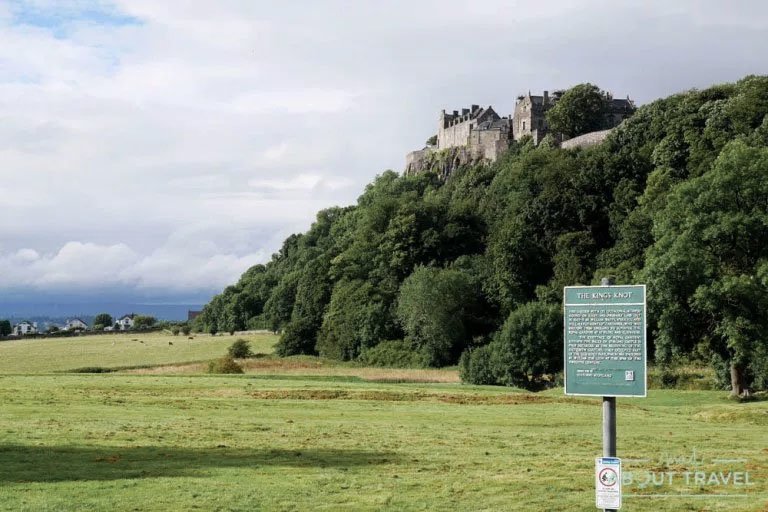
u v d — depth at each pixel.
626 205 130.88
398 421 40.59
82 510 21.23
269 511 21.62
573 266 119.81
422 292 120.38
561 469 27.80
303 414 42.62
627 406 51.06
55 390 51.69
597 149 158.50
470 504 22.69
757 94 137.25
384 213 165.00
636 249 115.25
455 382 89.50
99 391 51.84
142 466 27.28
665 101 158.00
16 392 49.62
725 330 62.81
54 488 23.69
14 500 22.05
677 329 66.19
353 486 24.72
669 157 134.38
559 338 85.75
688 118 138.25
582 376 19.11
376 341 131.12
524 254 129.38
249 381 62.53
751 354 61.81
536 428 39.09
